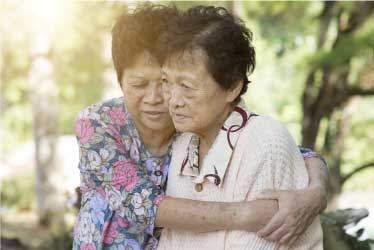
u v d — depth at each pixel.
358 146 14.73
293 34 13.85
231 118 2.69
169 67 2.58
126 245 2.94
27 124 21.80
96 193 2.97
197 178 2.72
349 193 15.05
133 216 2.81
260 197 2.58
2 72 18.17
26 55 16.53
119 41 2.82
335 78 9.25
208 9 2.65
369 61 9.46
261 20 13.86
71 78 16.47
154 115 2.89
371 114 14.81
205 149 2.78
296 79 16.06
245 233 2.59
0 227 13.45
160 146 3.03
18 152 20.88
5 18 14.67
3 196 18.33
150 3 2.86
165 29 2.72
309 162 2.93
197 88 2.55
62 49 14.81
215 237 2.67
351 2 9.06
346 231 4.16
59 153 14.60
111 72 17.48
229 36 2.54
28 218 15.91
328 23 9.80
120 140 2.99
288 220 2.54
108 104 3.04
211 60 2.52
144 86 2.86
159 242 2.94
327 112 9.40
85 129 2.96
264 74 17.67
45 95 14.39
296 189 2.64
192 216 2.67
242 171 2.62
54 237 7.07
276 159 2.58
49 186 14.12
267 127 2.62
